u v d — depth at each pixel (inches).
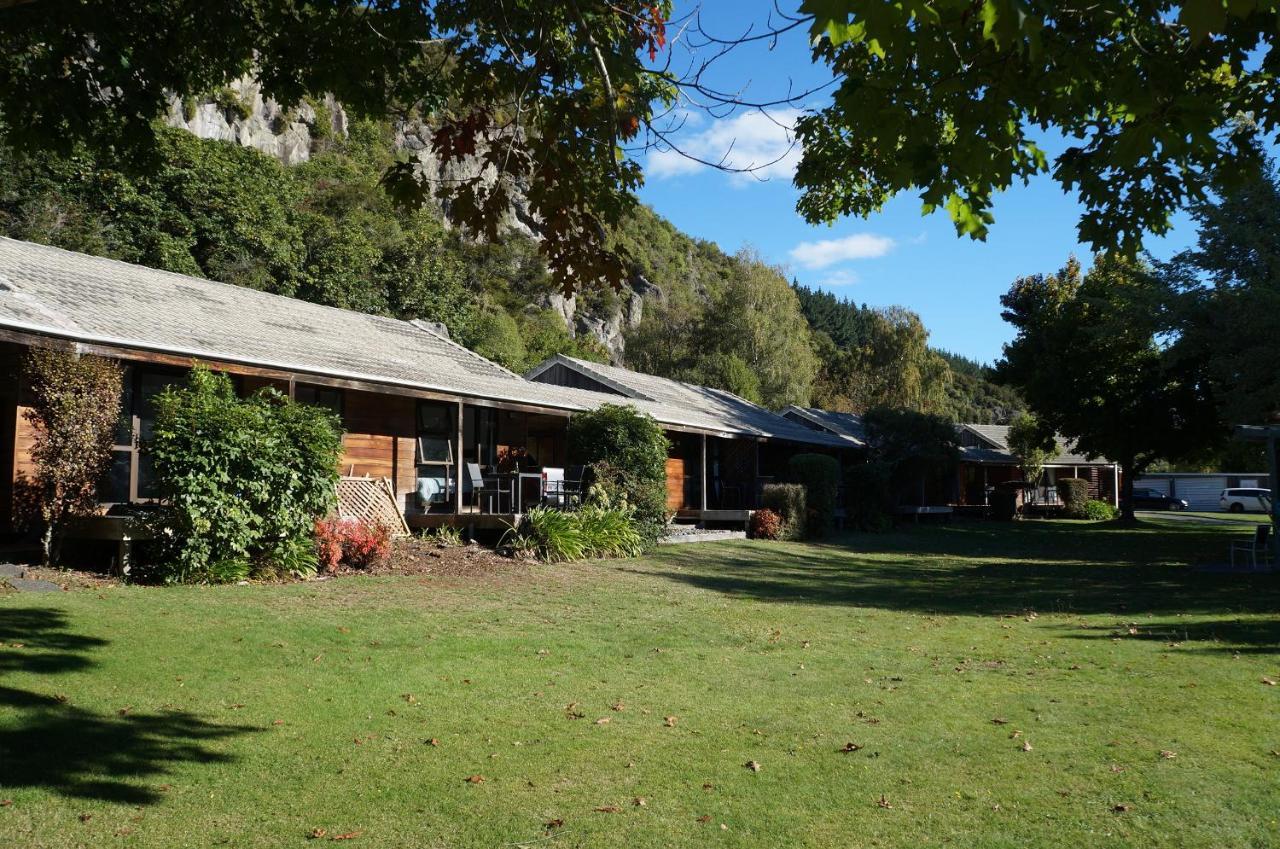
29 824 166.6
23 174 1170.6
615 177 251.6
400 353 700.7
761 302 2389.3
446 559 545.0
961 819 183.8
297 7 271.9
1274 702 277.0
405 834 172.2
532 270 2422.5
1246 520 1665.8
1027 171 196.7
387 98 292.8
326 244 1603.1
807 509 975.6
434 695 270.4
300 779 198.2
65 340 409.7
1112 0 170.1
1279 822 181.9
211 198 1391.5
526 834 173.8
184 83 290.8
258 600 384.8
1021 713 265.3
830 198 349.4
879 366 3004.4
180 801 182.7
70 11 249.4
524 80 258.2
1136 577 672.4
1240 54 204.7
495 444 815.7
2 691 235.0
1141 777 208.5
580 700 273.0
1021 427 1863.9
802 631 409.7
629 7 255.4
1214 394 904.9
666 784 202.5
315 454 451.5
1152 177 215.0
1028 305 1818.4
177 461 405.7
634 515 717.3
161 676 266.5
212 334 508.4
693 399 1239.5
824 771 212.5
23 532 457.7
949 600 537.3
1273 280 829.8
